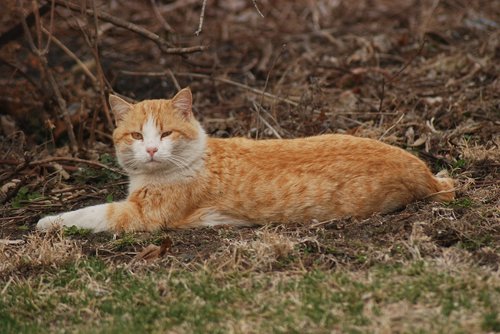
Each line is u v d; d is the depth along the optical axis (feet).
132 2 63.21
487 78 49.78
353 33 61.46
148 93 52.75
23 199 38.14
